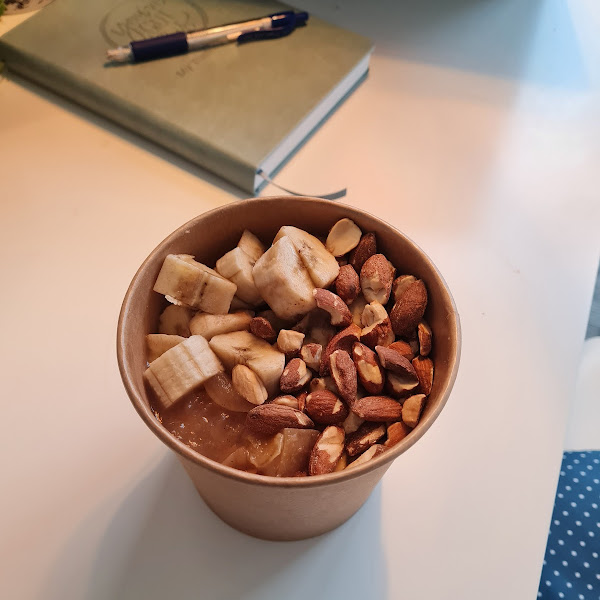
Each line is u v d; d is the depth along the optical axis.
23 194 0.42
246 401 0.27
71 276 0.39
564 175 0.45
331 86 0.45
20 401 0.34
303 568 0.31
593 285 0.41
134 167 0.44
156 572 0.30
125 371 0.25
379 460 0.23
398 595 0.30
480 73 0.50
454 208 0.43
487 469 0.34
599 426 0.42
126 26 0.47
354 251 0.31
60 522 0.31
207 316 0.29
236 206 0.30
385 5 0.54
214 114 0.43
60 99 0.47
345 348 0.28
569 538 0.38
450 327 0.27
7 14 0.49
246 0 0.49
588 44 0.53
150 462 0.33
